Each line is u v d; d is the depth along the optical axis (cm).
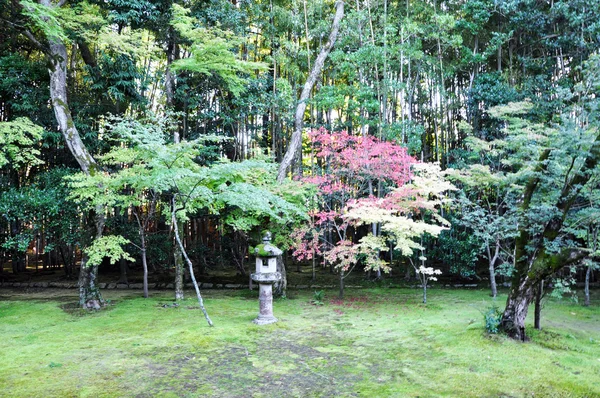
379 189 1064
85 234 907
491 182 927
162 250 1141
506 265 784
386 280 1251
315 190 966
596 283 1102
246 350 564
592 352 536
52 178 940
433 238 1198
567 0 1111
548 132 812
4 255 1285
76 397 406
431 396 406
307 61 1422
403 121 1166
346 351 560
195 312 813
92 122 1141
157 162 642
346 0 1314
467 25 1219
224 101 1306
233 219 981
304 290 1117
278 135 1452
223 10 1183
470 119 1276
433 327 664
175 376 464
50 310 843
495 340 562
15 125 827
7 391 420
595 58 628
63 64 891
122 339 619
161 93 1311
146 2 1027
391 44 1214
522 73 1329
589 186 568
